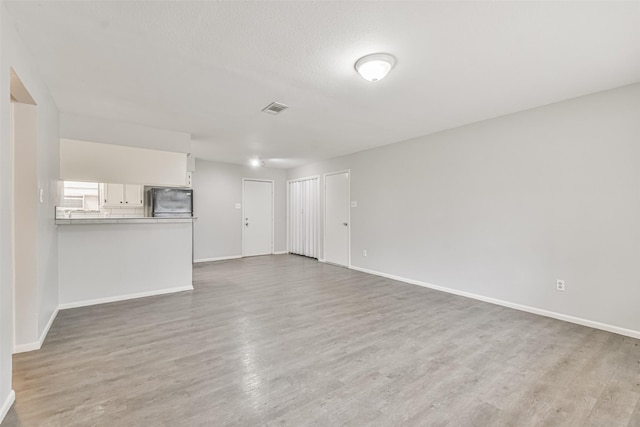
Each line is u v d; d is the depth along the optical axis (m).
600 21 1.84
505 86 2.79
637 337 2.70
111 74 2.54
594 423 1.63
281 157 6.36
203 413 1.68
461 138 4.05
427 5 1.70
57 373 2.07
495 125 3.69
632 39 2.03
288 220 8.04
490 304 3.67
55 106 3.21
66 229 3.42
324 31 1.95
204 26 1.89
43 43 2.07
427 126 4.07
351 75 2.56
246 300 3.80
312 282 4.78
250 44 2.10
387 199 5.15
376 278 5.08
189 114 3.55
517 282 3.49
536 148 3.34
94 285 3.59
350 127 4.12
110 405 1.74
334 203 6.39
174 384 1.96
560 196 3.16
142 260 3.91
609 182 2.86
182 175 4.32
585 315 3.01
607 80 2.67
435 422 1.62
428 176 4.48
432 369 2.17
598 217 2.93
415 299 3.88
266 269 5.84
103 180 3.75
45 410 1.69
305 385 1.96
